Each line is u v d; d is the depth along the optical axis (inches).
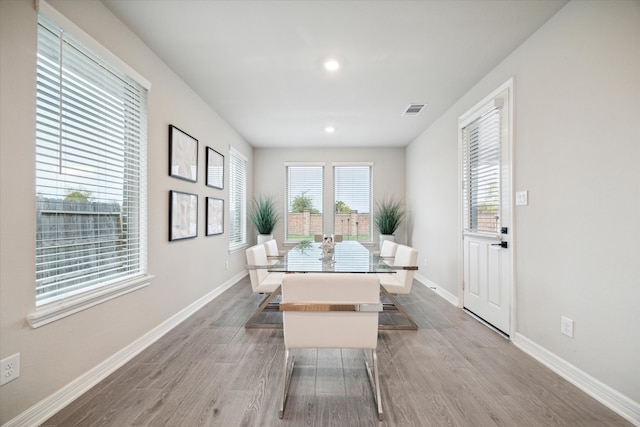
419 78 118.2
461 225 136.1
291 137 206.8
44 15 60.7
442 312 130.7
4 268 54.4
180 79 117.9
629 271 61.9
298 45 95.7
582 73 72.6
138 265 93.4
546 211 84.4
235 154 188.7
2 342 53.9
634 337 60.9
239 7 78.2
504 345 96.7
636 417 60.0
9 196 55.2
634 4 60.5
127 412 62.7
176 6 77.9
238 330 108.3
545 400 67.5
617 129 64.2
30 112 58.6
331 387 72.9
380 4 77.0
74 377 68.2
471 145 128.6
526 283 92.7
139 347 91.2
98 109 76.9
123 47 85.0
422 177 193.6
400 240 232.2
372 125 179.3
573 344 75.2
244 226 215.0
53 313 62.2
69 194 69.3
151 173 98.3
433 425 59.4
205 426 58.7
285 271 90.4
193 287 129.8
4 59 54.2
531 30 88.0
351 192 237.8
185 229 121.0
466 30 87.9
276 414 62.4
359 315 64.1
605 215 66.9
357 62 106.1
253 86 125.5
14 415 55.6
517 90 96.8
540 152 86.9
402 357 88.4
